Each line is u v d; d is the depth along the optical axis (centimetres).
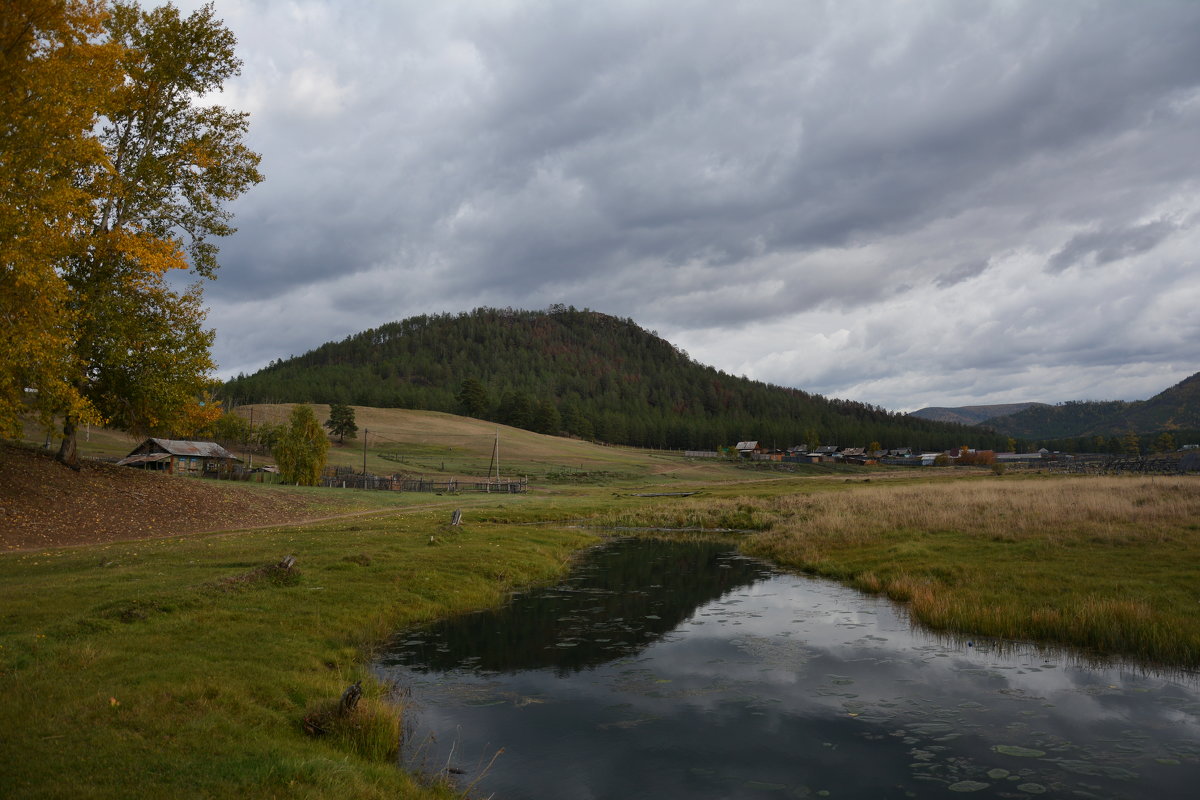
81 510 2731
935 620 1602
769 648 1449
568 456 13550
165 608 1341
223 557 2017
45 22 1506
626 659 1379
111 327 2820
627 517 4556
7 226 1638
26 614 1240
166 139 3086
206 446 6644
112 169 1955
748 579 2328
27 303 1941
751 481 10506
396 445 12625
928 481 7481
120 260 2889
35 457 3091
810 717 1055
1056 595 1650
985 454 16600
